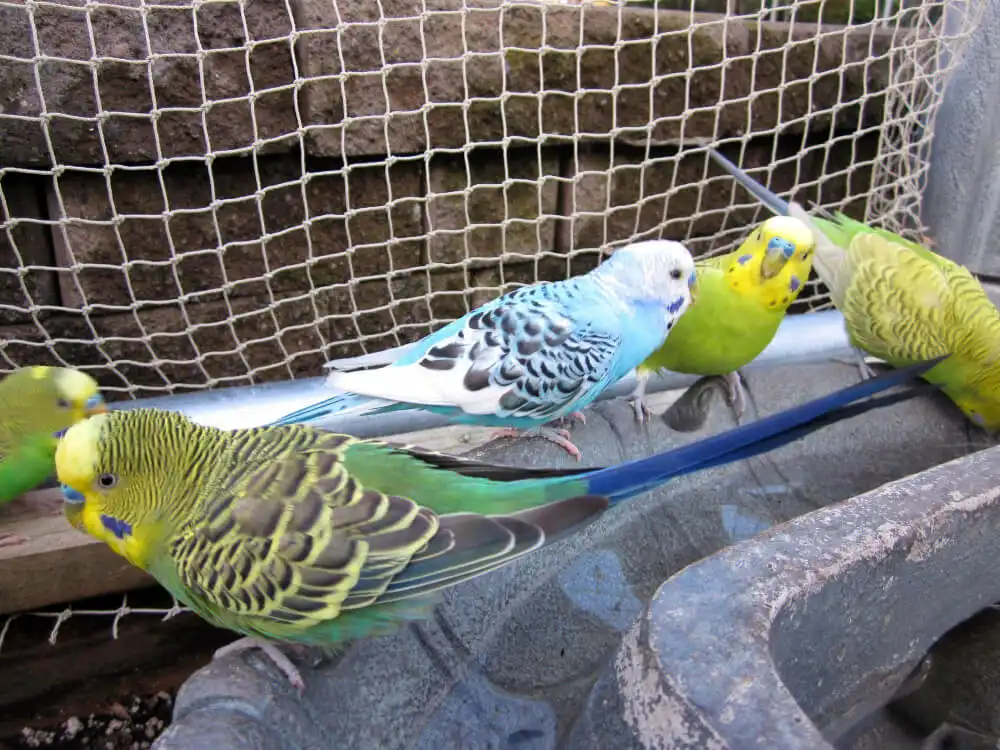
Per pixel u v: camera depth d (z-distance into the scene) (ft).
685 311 1.13
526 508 0.77
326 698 0.75
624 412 1.16
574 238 1.56
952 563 0.77
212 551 0.74
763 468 1.14
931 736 0.87
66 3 1.13
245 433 0.81
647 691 0.62
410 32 1.30
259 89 1.26
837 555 0.69
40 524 1.17
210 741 0.65
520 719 0.83
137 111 1.20
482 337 1.07
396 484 0.78
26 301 1.26
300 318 1.43
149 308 1.33
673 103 1.52
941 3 1.45
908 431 1.23
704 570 0.68
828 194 1.73
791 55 1.57
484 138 1.42
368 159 1.36
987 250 1.49
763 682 0.60
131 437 0.76
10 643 1.24
